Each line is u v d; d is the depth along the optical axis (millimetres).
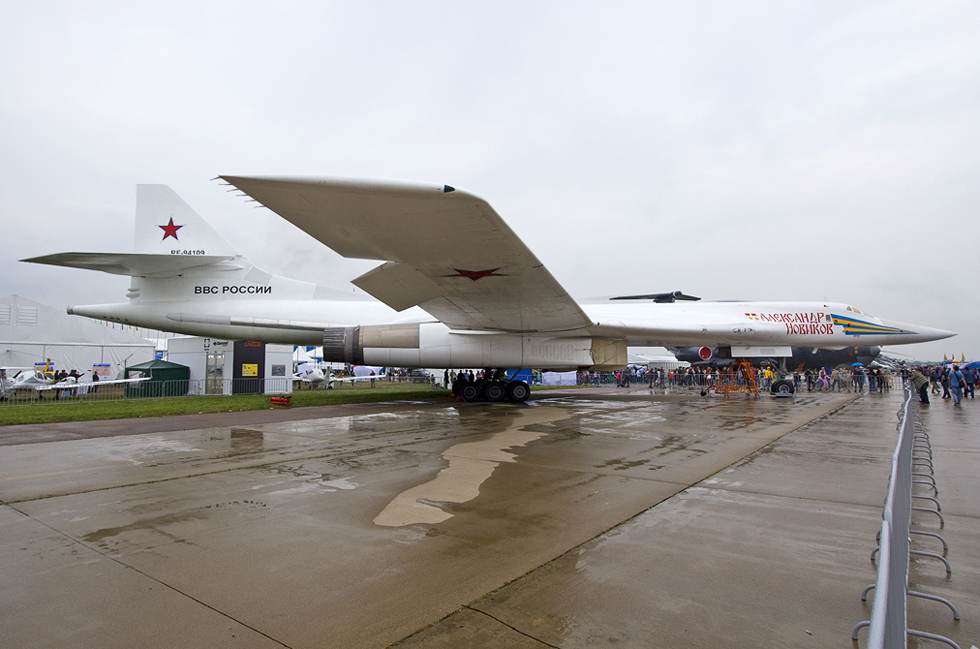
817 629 2447
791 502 4586
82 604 2713
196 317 16250
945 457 6836
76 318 26766
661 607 2666
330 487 5160
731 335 16922
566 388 29766
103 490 5039
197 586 2932
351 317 16188
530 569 3154
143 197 16516
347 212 6750
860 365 29484
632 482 5340
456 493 4922
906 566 2695
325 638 2385
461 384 16703
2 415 11586
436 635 2406
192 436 8508
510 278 10102
